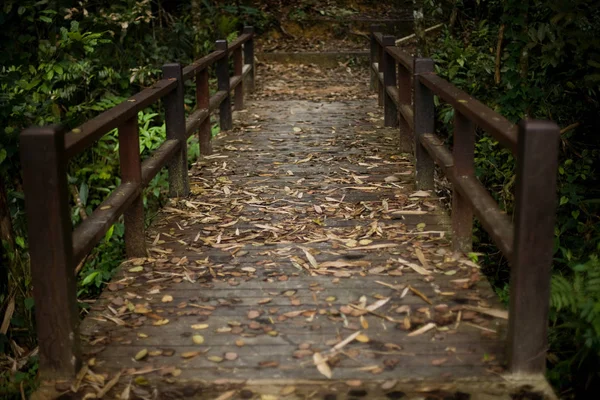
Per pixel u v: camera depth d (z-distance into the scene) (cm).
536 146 277
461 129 415
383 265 411
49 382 302
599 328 309
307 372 302
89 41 720
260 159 667
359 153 681
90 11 880
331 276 398
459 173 419
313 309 358
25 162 289
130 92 854
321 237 460
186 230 480
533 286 289
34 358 419
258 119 853
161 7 1023
